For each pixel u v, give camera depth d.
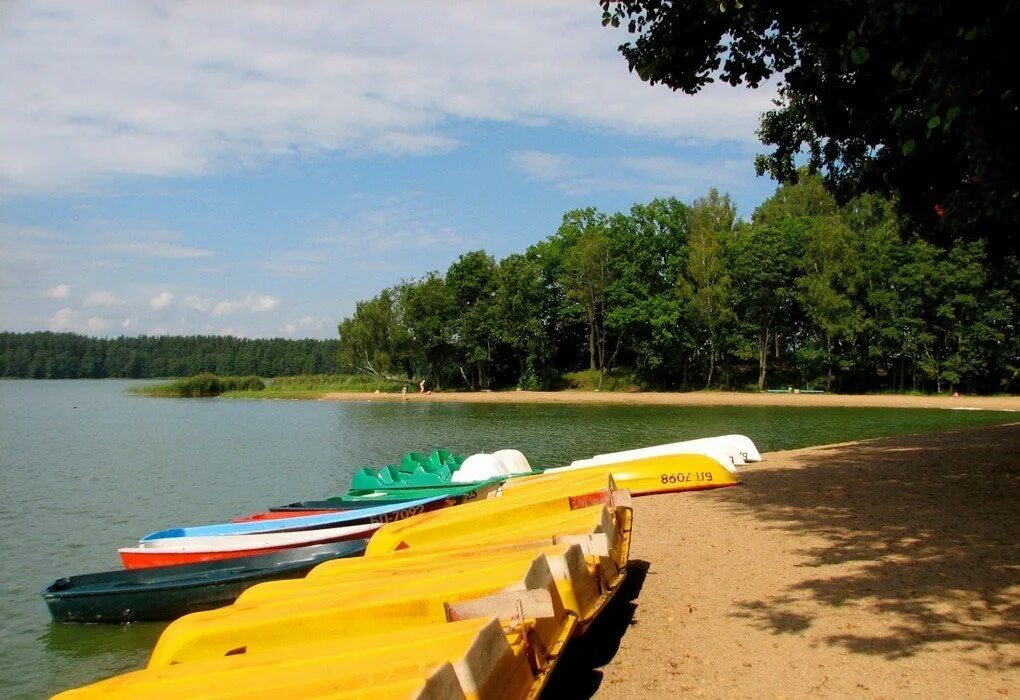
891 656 5.85
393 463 26.33
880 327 57.06
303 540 11.99
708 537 10.40
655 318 63.09
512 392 70.62
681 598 7.86
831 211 66.31
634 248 66.56
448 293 76.12
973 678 5.36
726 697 5.50
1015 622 6.26
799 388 65.06
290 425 42.59
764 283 60.81
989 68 7.26
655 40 11.25
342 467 25.55
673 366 67.62
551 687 5.93
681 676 5.94
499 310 70.56
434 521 9.52
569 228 76.69
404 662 4.18
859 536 9.62
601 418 42.84
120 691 4.67
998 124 7.71
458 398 65.31
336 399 72.69
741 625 6.88
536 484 11.70
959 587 7.23
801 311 63.56
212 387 87.12
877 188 15.42
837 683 5.51
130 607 9.95
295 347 162.62
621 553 8.29
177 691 4.54
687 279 66.88
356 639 4.87
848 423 36.62
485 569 6.06
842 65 8.68
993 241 14.88
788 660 6.01
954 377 54.25
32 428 41.94
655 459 15.15
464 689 3.95
